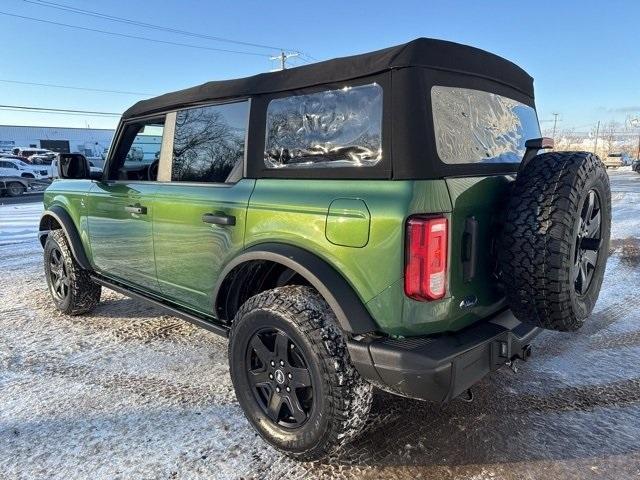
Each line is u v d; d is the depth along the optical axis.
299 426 2.29
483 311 2.25
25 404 2.91
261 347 2.39
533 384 3.11
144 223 3.29
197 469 2.30
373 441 2.50
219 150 2.83
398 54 2.04
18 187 21.25
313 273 2.15
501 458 2.36
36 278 6.00
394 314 1.99
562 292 2.01
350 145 2.18
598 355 3.55
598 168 2.19
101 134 55.00
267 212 2.40
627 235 8.58
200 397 2.97
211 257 2.79
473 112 2.35
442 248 1.95
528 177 2.12
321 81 2.28
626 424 2.64
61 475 2.27
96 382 3.18
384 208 1.96
